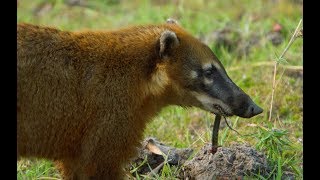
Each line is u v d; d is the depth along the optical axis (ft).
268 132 37.81
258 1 65.05
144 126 34.86
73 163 34.55
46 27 33.47
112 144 33.35
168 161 38.52
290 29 53.06
